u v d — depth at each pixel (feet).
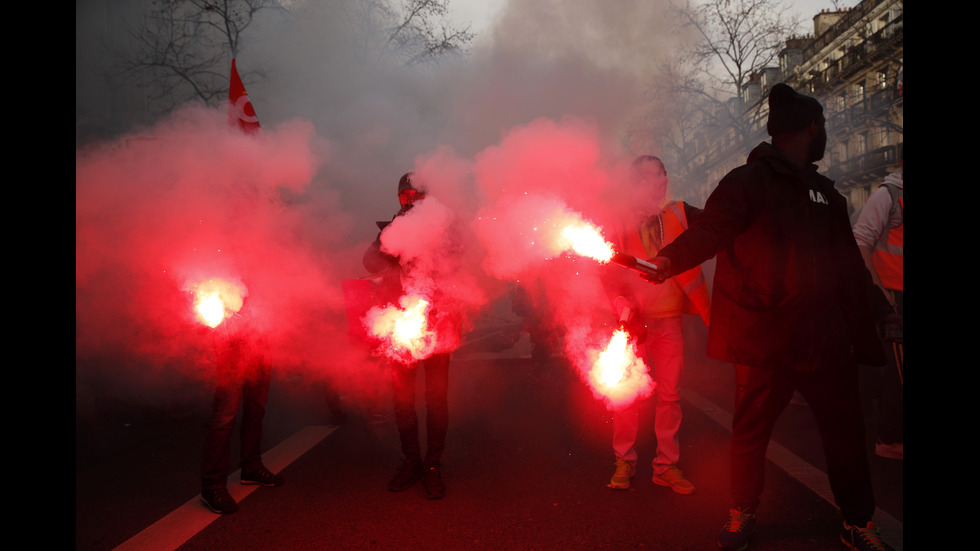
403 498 11.23
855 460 8.65
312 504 11.03
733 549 8.79
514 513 10.39
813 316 8.55
